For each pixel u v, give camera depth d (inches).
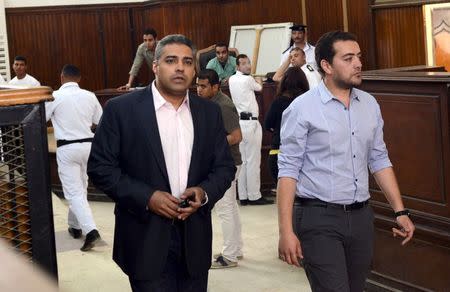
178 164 124.6
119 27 504.4
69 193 260.1
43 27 491.8
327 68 130.6
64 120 262.8
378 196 186.4
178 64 122.4
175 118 125.0
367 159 137.1
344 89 131.0
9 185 109.4
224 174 128.0
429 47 371.2
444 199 169.8
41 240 111.3
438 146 169.5
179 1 480.7
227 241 233.0
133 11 504.1
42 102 109.7
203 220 125.7
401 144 178.9
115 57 505.7
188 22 483.5
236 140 220.8
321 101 130.9
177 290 127.6
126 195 120.7
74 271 225.3
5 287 17.0
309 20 446.0
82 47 500.1
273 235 272.7
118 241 126.8
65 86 265.4
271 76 376.8
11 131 109.0
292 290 210.5
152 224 121.6
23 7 486.0
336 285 128.3
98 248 255.0
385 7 394.3
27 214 110.6
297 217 132.7
